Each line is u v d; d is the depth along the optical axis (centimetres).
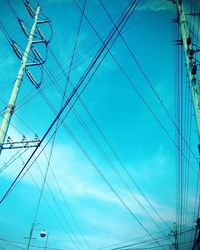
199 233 1349
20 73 1554
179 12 1264
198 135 981
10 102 1468
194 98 1055
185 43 1184
